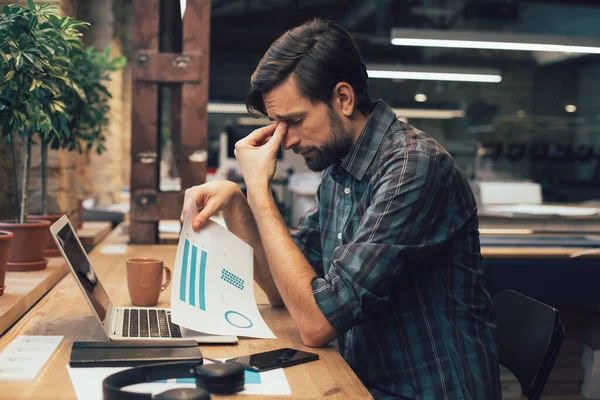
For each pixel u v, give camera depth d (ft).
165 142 20.54
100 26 14.65
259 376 3.63
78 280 4.00
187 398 2.92
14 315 4.75
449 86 36.29
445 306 4.50
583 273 9.66
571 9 29.99
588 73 35.35
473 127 35.32
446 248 4.53
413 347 4.45
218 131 36.06
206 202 5.07
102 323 4.10
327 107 4.58
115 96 15.42
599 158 34.71
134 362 3.65
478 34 15.88
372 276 4.17
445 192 4.40
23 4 7.65
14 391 3.24
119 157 16.44
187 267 4.53
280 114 4.59
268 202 4.67
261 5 28.91
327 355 4.13
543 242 10.46
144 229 8.70
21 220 6.28
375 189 4.53
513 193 16.16
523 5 29.37
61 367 3.63
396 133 4.70
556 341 4.66
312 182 18.12
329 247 5.16
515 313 5.28
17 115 5.46
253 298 4.84
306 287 4.30
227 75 38.34
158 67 8.46
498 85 35.96
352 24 29.96
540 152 33.12
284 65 4.49
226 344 4.30
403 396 4.44
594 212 12.38
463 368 4.38
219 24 29.71
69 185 9.12
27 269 6.18
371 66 22.52
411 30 15.64
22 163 8.14
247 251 4.89
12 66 5.39
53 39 5.93
